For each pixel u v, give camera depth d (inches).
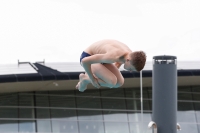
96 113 3348.9
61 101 3299.7
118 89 3494.1
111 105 3420.3
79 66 3341.5
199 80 3435.0
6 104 3129.9
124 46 820.0
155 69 1343.5
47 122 3166.8
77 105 3326.8
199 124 3558.1
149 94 3558.1
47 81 2815.0
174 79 1334.9
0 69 3046.3
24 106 3161.9
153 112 1359.5
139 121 3410.4
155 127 1332.4
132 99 3496.6
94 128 3272.6
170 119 1327.5
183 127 3516.2
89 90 3415.4
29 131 3088.1
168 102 1327.5
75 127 3235.7
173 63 1330.0
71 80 2871.6
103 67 860.6
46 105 3233.3
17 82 2731.3
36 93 3245.6
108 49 806.5
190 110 3629.4
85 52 866.1
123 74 2974.9
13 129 3061.0
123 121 3368.6
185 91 3703.3
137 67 769.6
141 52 769.6
